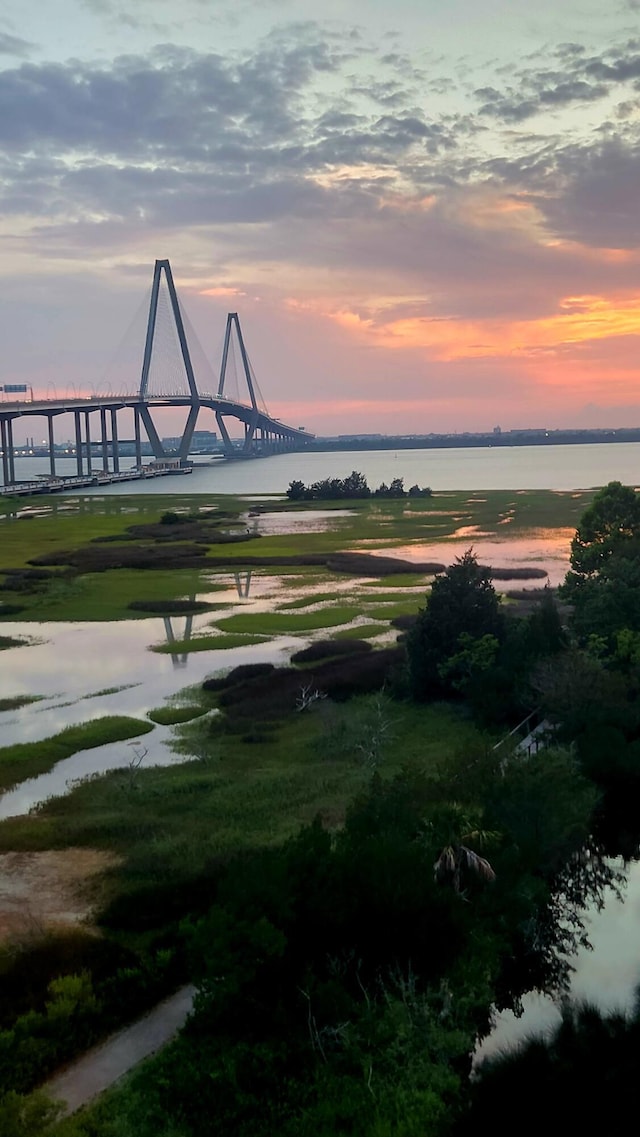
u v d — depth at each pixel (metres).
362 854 27.48
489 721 49.16
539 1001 28.53
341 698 55.06
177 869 33.25
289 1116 22.36
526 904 29.38
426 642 54.75
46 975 27.16
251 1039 24.20
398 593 89.75
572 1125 22.91
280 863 26.81
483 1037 26.72
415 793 34.19
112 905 30.98
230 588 94.88
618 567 59.19
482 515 157.75
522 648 53.41
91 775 43.78
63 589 94.56
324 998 24.48
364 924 26.23
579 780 36.03
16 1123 21.69
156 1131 21.67
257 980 24.56
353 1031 24.42
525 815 32.53
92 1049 24.41
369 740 46.62
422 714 52.31
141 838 36.28
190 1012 25.52
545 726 47.19
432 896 26.80
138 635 75.38
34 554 118.81
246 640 71.94
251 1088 22.97
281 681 58.31
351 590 92.00
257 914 25.05
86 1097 22.72
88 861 34.72
